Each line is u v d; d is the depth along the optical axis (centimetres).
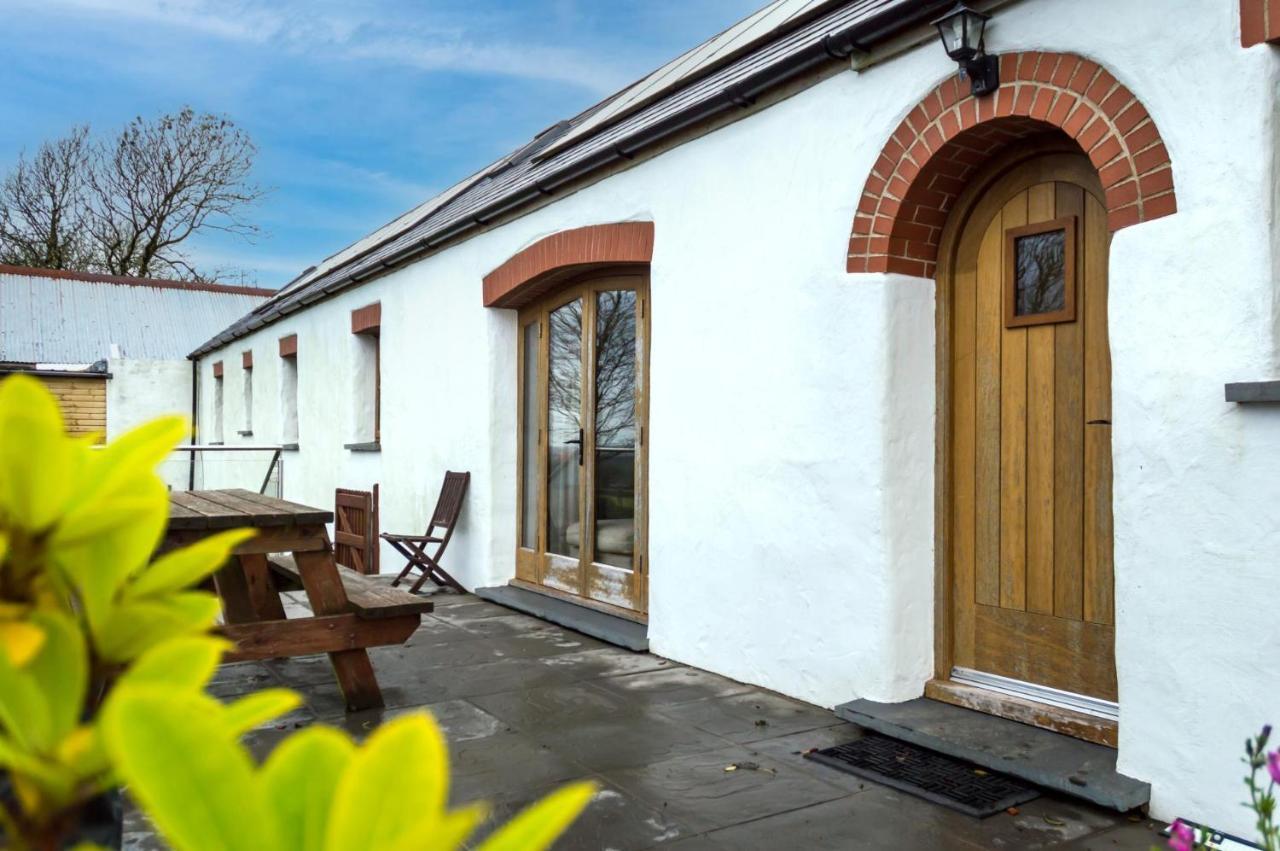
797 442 466
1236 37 302
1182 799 313
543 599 716
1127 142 333
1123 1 333
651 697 478
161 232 3025
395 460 955
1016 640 405
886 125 421
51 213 2933
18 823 54
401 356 940
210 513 434
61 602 62
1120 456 333
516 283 720
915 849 304
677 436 550
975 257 424
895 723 395
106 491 61
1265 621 293
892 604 423
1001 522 412
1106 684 371
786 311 472
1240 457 299
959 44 369
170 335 2331
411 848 40
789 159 471
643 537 628
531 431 772
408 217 1432
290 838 49
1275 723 290
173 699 48
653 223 573
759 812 333
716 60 593
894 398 425
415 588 795
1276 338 295
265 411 1452
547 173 661
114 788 75
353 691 458
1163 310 320
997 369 414
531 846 44
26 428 56
